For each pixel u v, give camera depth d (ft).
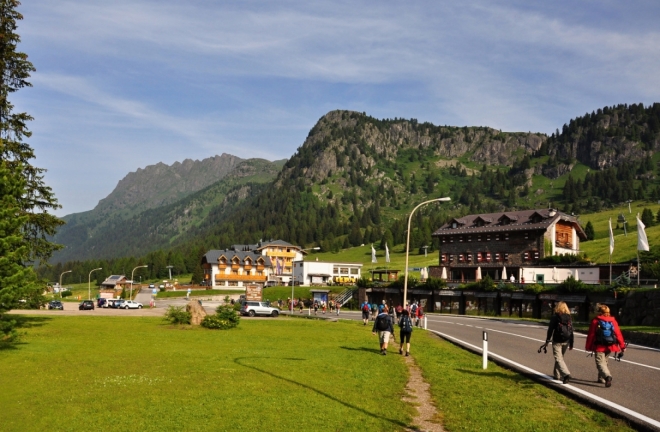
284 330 124.16
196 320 130.52
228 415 39.93
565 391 47.14
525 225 289.94
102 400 44.98
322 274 438.40
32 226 116.98
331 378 56.39
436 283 254.06
